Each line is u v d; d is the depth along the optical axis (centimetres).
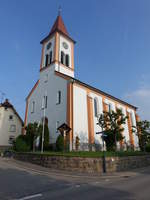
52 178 1325
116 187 1038
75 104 2645
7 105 4506
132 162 2039
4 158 2578
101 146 2817
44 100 2980
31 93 3609
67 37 3662
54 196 863
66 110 2588
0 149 3978
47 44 3662
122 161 1888
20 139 2661
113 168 1745
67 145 2333
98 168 1656
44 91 3234
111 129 2541
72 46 3738
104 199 795
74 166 1630
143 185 1082
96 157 1695
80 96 2788
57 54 3316
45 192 943
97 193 902
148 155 2475
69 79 2748
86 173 1559
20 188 1026
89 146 2619
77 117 2595
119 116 2633
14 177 1329
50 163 1783
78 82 2817
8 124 4366
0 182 1169
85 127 2661
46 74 3322
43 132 2438
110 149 2691
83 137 2580
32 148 2675
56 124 2697
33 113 3344
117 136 2664
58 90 2889
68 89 2689
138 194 874
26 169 1700
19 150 2562
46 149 2573
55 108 2820
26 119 3475
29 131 2639
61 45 3491
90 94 3005
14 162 2139
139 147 3612
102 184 1136
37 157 1977
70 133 2419
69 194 893
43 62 3566
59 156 1731
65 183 1164
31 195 888
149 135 3044
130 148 3638
